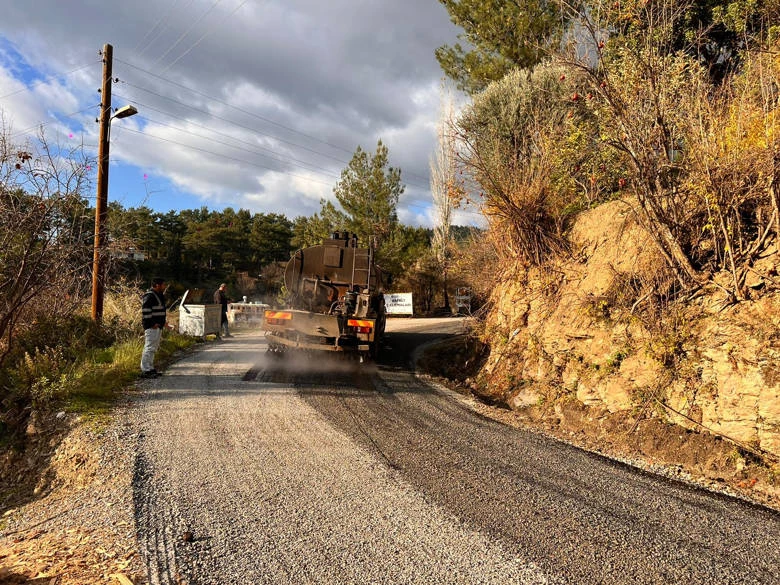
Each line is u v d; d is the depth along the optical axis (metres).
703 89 6.31
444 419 6.77
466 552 3.37
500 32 15.52
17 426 6.55
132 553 3.34
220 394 7.42
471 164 9.36
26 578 3.07
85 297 11.81
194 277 65.00
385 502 4.10
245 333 17.73
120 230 12.07
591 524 3.80
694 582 3.05
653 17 6.16
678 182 6.51
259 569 3.14
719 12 8.14
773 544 3.55
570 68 6.57
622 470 5.04
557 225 9.05
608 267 7.60
